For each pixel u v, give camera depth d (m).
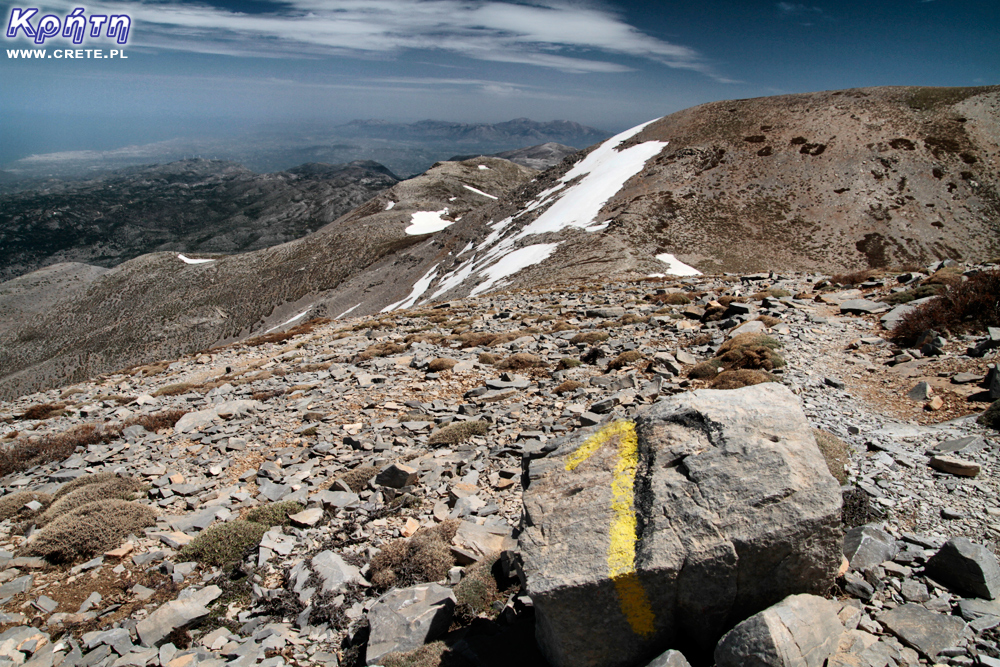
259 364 31.33
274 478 13.53
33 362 185.38
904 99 114.44
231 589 9.05
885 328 16.44
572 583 5.27
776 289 24.92
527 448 12.30
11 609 8.85
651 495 5.73
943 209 88.75
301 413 19.03
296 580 8.82
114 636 7.89
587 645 5.42
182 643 7.86
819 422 10.66
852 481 8.32
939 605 5.61
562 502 6.18
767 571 5.18
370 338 34.31
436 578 8.42
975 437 8.95
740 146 110.69
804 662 4.59
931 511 7.36
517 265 82.19
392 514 10.80
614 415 12.98
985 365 11.93
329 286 182.62
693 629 5.31
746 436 5.91
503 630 6.71
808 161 102.62
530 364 20.42
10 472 17.23
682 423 6.35
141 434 19.41
